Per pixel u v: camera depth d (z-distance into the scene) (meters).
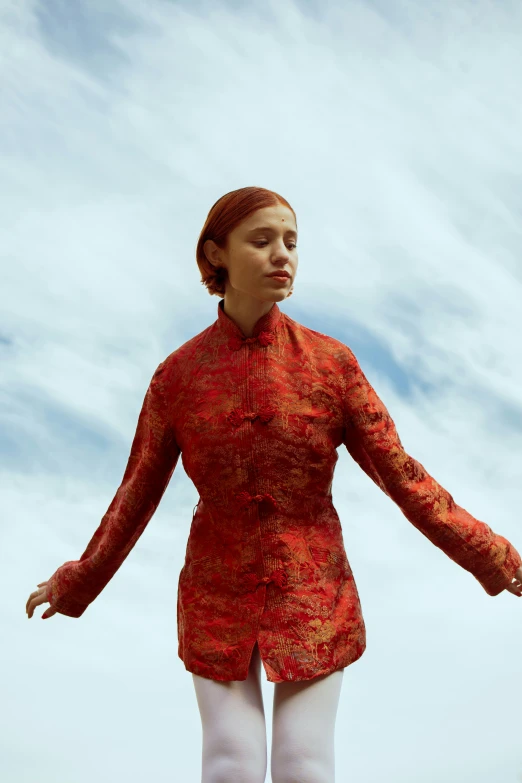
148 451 2.93
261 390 2.76
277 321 2.86
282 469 2.73
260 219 2.74
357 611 2.76
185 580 2.82
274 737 2.64
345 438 2.89
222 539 2.77
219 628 2.72
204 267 2.91
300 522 2.75
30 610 3.15
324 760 2.60
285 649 2.63
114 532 2.98
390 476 2.80
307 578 2.71
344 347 2.85
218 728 2.64
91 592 3.05
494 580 2.82
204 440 2.78
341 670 2.71
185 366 2.88
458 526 2.79
